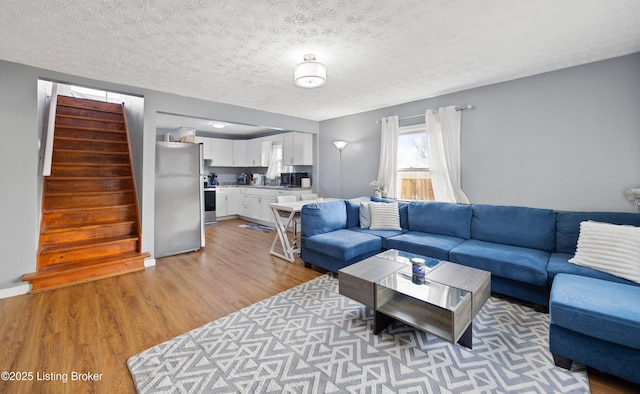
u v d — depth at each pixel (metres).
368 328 2.04
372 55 2.53
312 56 2.52
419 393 1.42
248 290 2.74
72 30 2.05
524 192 3.15
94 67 2.74
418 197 4.13
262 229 5.83
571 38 2.24
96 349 1.79
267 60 2.60
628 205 2.57
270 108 4.49
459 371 1.58
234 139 7.44
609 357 1.43
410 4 1.78
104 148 4.16
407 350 1.78
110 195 3.75
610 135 2.64
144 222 3.44
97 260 3.13
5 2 1.70
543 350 1.77
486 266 2.44
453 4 1.78
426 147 4.00
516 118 3.17
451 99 3.68
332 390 1.45
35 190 2.72
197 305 2.42
